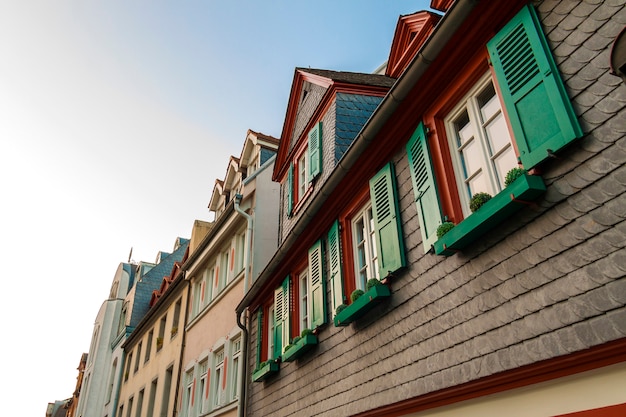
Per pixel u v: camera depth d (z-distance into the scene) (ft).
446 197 17.44
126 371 81.87
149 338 72.28
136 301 91.15
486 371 14.02
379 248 20.90
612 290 11.02
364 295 20.59
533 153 13.28
